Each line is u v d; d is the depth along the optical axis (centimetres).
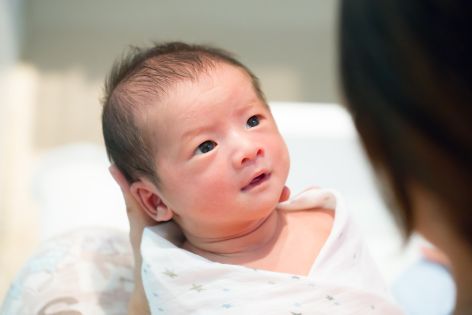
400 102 45
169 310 83
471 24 42
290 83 251
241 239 88
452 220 47
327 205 95
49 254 108
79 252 107
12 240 199
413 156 46
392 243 156
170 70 90
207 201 85
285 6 273
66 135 233
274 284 80
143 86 90
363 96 47
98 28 262
